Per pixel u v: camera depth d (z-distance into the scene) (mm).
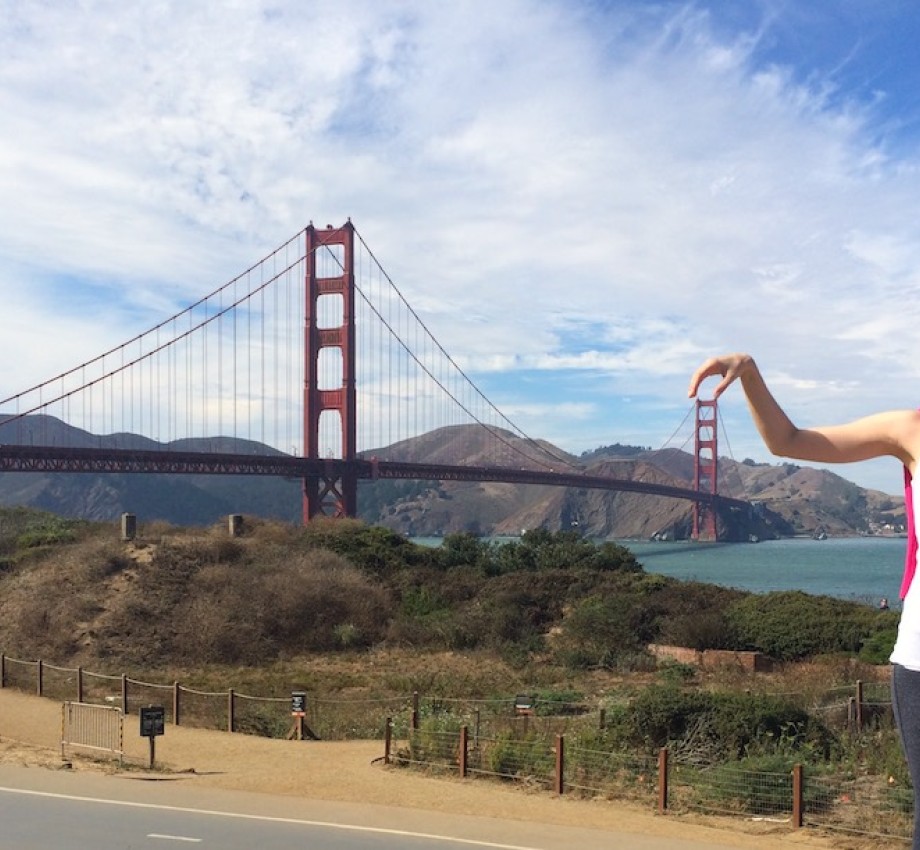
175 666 28547
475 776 13680
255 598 32406
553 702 19938
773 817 11125
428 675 25469
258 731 18672
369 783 13312
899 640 2381
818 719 14680
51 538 41906
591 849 9578
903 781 11898
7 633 31438
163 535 39781
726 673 24000
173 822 10695
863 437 2547
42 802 11727
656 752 13609
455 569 39938
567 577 36281
